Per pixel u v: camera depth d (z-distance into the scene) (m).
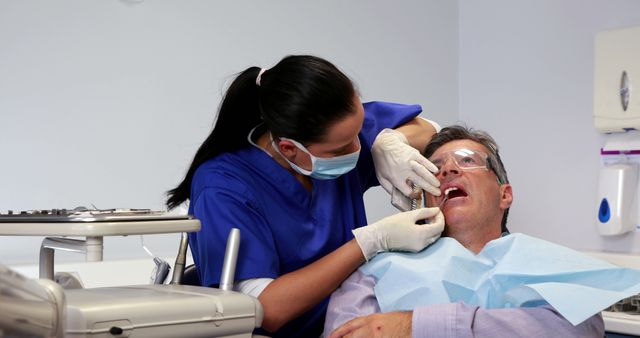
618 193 2.90
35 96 2.39
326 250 1.73
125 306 1.03
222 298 1.16
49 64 2.41
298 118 1.46
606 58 2.93
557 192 3.23
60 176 2.44
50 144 2.42
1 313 0.70
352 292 1.60
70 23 2.45
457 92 3.57
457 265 1.59
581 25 3.16
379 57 3.28
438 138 1.84
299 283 1.49
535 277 1.50
